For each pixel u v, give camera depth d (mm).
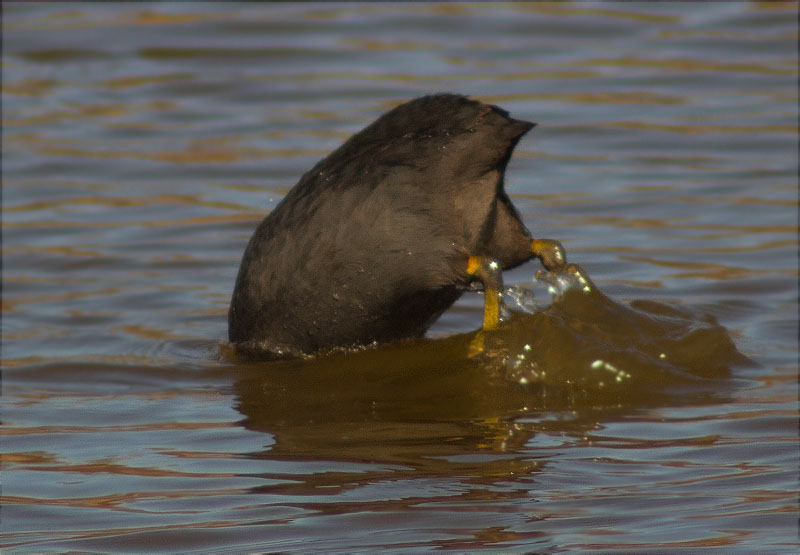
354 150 17156
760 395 16203
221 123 33000
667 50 37219
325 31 39719
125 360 18828
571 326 17141
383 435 14898
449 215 16094
